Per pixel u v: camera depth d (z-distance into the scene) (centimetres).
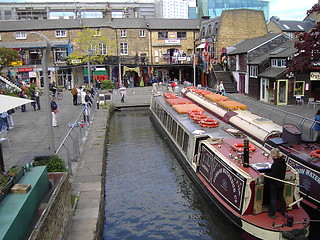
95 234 742
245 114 1435
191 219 999
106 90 3728
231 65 3641
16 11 7119
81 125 1797
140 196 1155
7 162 1210
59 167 929
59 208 671
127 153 1639
